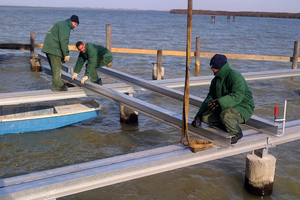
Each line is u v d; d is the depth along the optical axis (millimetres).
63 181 3160
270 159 4691
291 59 13875
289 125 4684
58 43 6465
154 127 7535
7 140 6562
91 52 6770
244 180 5301
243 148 4215
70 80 7484
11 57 16844
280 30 55469
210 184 5191
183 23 75000
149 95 10258
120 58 18203
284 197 4824
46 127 7047
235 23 84375
